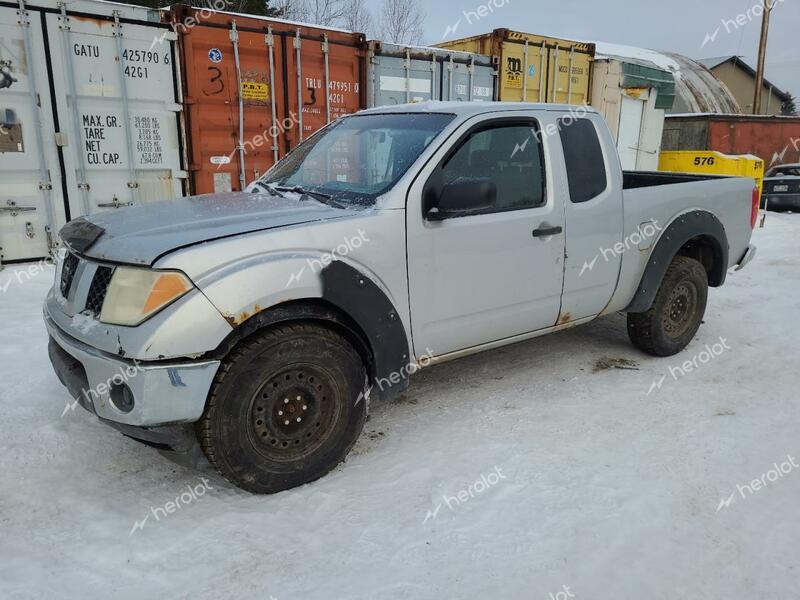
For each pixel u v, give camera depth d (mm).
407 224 3273
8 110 6949
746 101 42344
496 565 2525
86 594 2330
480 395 4203
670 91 14320
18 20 6797
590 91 12789
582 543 2666
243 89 8281
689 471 3242
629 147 13891
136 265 2707
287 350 2908
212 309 2666
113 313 2729
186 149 8055
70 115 7273
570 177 4000
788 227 12727
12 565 2471
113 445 3441
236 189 8516
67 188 7402
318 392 3066
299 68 8664
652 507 2920
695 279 4898
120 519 2799
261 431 2922
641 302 4578
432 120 3688
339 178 3727
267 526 2758
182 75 7836
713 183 4945
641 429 3709
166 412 2654
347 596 2334
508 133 3762
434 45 12242
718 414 3924
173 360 2639
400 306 3307
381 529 2742
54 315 3119
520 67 11336
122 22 7355
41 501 2914
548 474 3191
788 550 2648
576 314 4246
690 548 2652
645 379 4508
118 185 7734
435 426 3742
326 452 3127
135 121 7676
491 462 3305
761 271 8266
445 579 2439
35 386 4133
